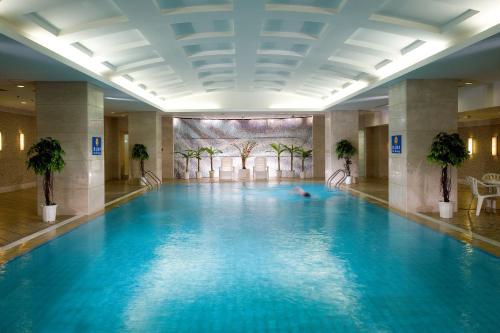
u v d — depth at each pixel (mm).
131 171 19625
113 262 6527
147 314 4512
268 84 17312
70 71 9086
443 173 10156
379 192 16109
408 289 5254
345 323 4270
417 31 7969
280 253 7059
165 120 23672
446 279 5625
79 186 10758
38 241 7859
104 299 4949
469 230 8586
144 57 11117
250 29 8938
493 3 6484
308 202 13648
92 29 7762
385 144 23109
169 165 23828
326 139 20141
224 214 11258
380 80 11406
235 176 24859
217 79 15789
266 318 4402
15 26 6973
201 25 9094
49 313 4531
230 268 6207
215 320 4352
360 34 9336
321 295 5070
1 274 5895
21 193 15586
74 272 6008
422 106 10672
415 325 4207
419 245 7531
